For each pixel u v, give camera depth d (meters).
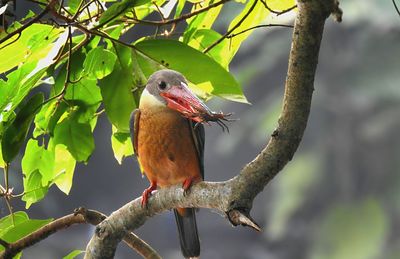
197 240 8.63
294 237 35.69
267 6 7.67
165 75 8.15
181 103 7.66
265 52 34.16
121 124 7.50
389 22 32.38
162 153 8.52
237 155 37.56
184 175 8.63
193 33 7.82
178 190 6.88
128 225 7.21
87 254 7.39
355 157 34.75
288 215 33.81
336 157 34.81
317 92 34.72
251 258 37.75
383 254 29.86
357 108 34.34
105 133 37.78
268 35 34.16
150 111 8.41
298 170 34.53
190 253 8.70
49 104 7.68
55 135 7.80
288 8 7.78
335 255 29.48
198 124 8.50
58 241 33.88
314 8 5.61
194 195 6.66
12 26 7.12
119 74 7.39
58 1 7.21
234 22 8.04
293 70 5.79
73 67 7.59
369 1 32.66
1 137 7.21
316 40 5.71
